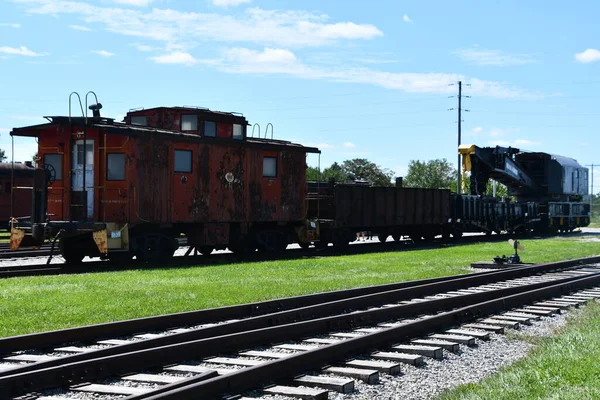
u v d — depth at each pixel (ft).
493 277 61.26
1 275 57.11
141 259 71.67
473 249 101.65
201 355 28.78
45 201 66.33
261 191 83.61
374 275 62.13
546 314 42.42
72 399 22.62
